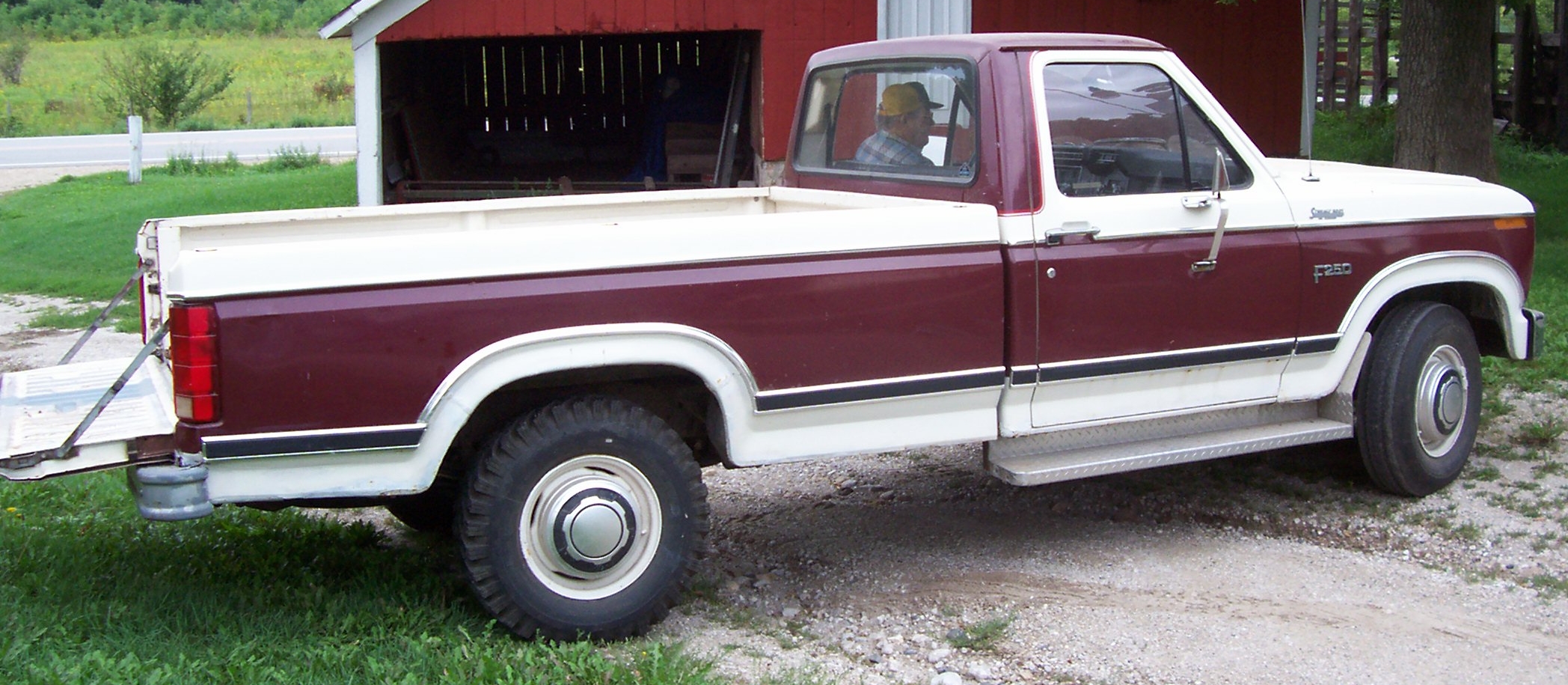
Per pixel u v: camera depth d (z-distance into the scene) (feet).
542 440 13.62
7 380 15.24
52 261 44.93
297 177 64.69
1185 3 43.16
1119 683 13.52
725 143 44.01
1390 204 17.94
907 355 14.85
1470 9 37.68
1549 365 24.40
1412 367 18.19
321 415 12.80
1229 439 17.01
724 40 49.80
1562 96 57.26
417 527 17.30
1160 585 16.11
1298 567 16.60
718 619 15.28
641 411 14.21
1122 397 16.33
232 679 12.23
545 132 55.67
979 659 14.19
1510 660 13.94
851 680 13.62
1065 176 15.72
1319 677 13.53
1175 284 16.20
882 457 21.76
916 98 16.98
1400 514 18.20
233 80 130.62
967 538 17.94
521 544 13.66
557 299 13.37
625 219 18.65
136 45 140.77
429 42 51.16
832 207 18.06
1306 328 17.30
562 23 39.47
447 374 13.10
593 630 13.98
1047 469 15.62
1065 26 42.50
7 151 83.71
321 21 189.06
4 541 15.37
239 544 16.08
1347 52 73.82
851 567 17.02
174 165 71.72
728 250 13.98
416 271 12.98
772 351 14.25
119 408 13.55
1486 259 18.83
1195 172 16.70
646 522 14.29
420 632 13.74
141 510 12.57
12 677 11.90
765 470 21.27
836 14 41.16
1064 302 15.53
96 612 13.39
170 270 12.94
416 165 46.24
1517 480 19.30
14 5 199.93
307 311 12.66
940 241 14.89
